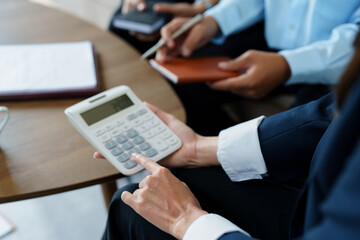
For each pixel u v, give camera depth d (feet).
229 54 4.02
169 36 3.29
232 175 2.23
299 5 3.38
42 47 2.91
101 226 4.00
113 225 2.17
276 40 3.75
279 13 3.58
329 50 3.09
